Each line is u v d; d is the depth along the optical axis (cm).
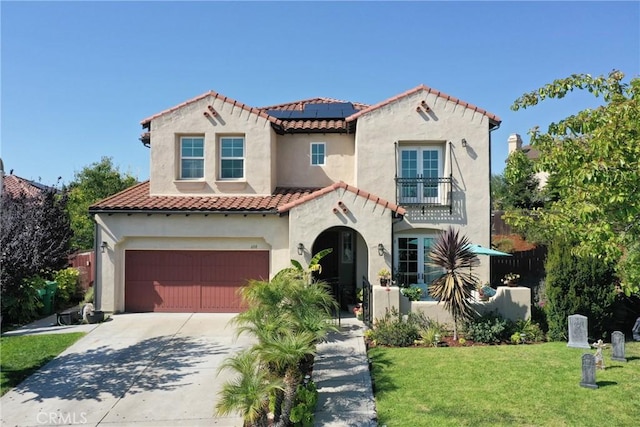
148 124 2000
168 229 1794
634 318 1527
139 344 1420
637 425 848
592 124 922
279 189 2023
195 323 1656
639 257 841
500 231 3303
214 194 1931
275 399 898
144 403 1028
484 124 1847
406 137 1859
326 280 1912
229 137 1970
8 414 980
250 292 1119
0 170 1270
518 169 1119
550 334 1448
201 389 1098
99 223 1792
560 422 863
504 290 1508
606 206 838
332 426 892
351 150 2056
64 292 2012
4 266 1302
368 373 1146
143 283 1831
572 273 1425
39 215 1745
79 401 1038
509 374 1112
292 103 2470
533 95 1077
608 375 1102
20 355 1312
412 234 1866
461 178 1842
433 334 1394
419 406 949
